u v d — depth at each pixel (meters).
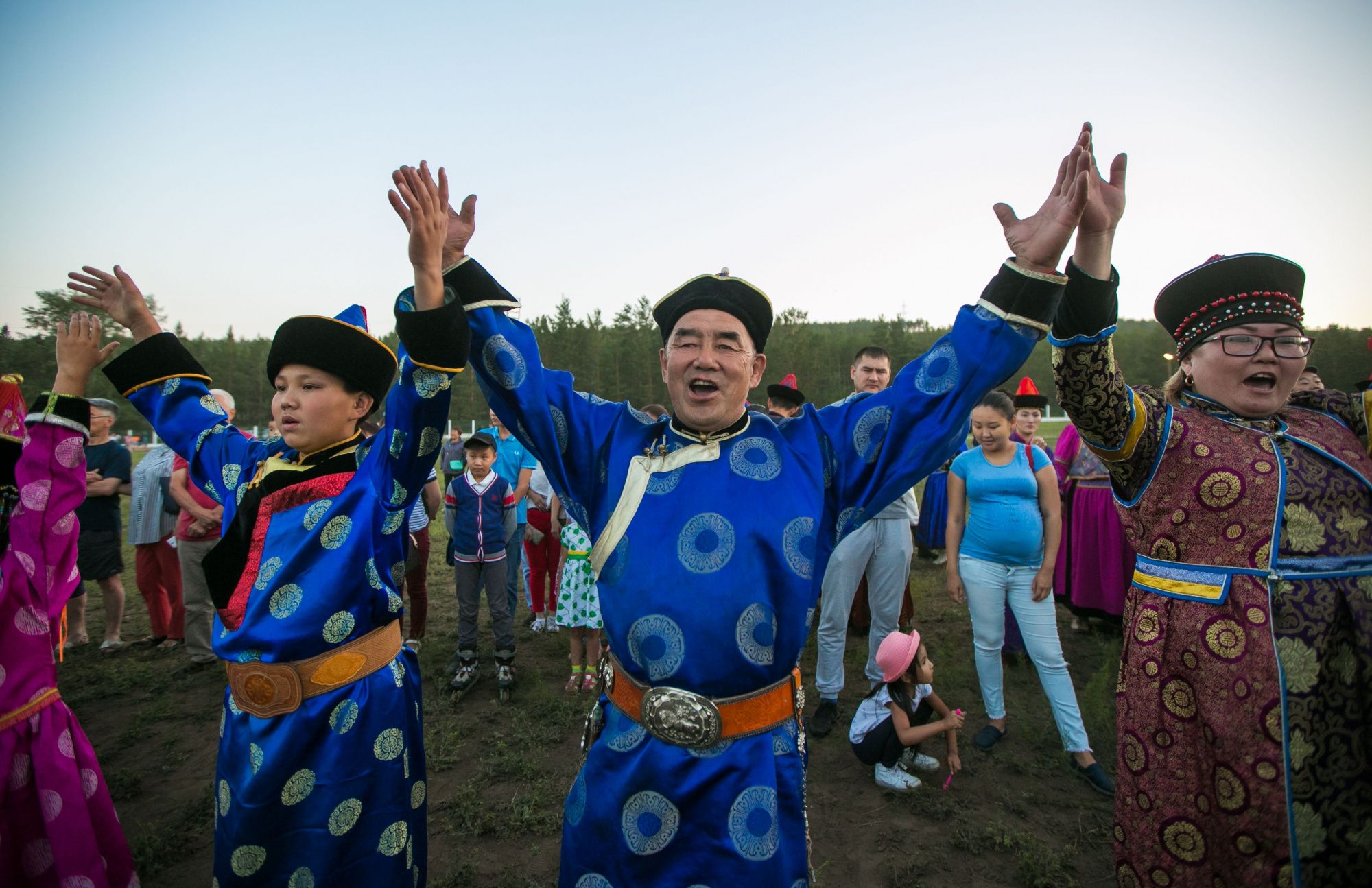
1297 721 1.80
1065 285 1.63
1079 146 1.62
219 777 2.04
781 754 1.63
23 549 2.19
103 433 6.12
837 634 4.29
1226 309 2.07
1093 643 5.88
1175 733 1.95
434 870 3.04
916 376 1.78
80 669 5.60
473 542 4.96
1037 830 3.28
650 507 1.70
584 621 4.92
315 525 2.07
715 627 1.58
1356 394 2.22
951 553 4.21
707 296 1.81
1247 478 1.94
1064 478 6.16
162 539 6.03
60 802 2.13
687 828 1.57
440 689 5.04
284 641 1.99
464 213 1.95
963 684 4.95
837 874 3.02
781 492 1.70
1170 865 1.93
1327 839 1.80
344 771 2.02
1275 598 1.87
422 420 1.98
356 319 2.44
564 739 4.27
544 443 1.87
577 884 1.65
